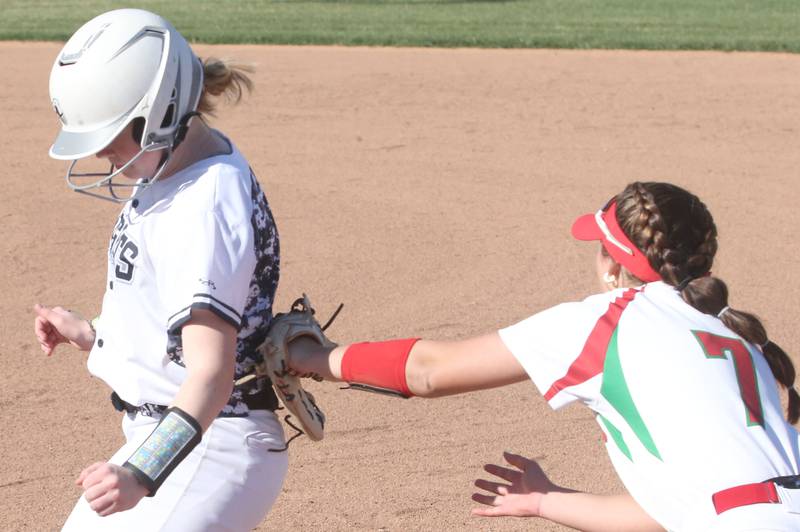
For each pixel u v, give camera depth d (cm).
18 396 2181
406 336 2461
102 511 971
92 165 4031
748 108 4969
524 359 1080
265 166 4006
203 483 1135
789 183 3797
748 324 1075
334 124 4681
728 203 3559
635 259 1094
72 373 2298
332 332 2483
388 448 1981
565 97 5212
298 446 1988
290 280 2833
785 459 1009
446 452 1967
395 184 3775
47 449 1967
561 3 9075
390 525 1722
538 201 3566
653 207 1080
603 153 4200
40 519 1731
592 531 1127
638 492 1024
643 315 1053
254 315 1159
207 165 1120
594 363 1043
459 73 5797
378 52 6456
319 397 2197
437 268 2927
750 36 6862
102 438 2014
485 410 2142
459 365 1119
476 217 3391
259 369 1181
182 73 1098
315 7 8869
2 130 4581
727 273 2916
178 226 1080
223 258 1063
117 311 1152
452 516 1750
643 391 1019
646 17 8019
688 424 1002
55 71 1095
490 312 2608
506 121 4738
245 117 4788
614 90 5362
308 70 5866
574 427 2072
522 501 1165
